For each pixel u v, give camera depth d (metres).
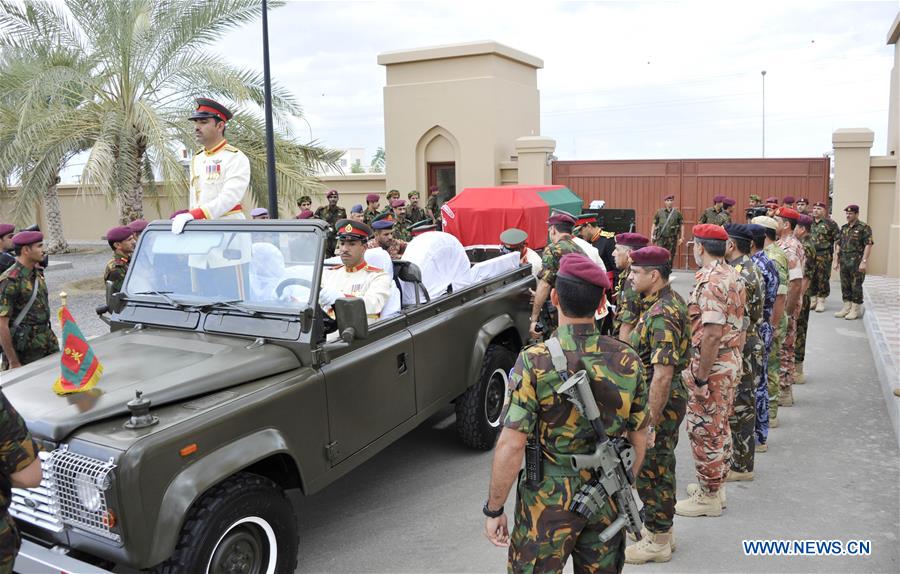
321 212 14.21
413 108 17.06
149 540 2.93
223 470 3.19
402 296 5.30
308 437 3.79
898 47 15.36
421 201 17.38
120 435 3.01
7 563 2.67
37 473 2.76
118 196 13.23
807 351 9.23
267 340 3.95
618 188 16.33
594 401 2.69
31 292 5.98
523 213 10.34
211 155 4.93
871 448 5.85
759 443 5.80
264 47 9.72
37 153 12.51
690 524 4.59
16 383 3.63
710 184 15.71
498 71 16.47
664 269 3.91
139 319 4.41
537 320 7.18
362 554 4.25
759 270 5.10
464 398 5.68
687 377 4.57
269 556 3.49
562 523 2.73
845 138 13.98
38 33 13.26
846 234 11.10
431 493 5.10
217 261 4.26
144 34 12.68
